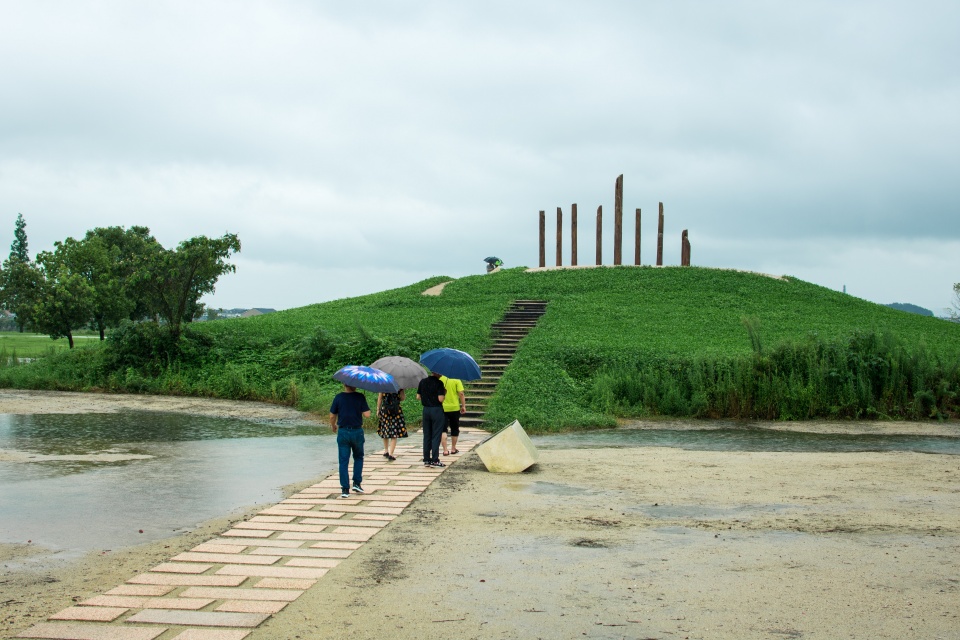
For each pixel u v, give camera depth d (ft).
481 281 177.06
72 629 20.01
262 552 27.61
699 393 79.51
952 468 48.03
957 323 148.66
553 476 44.50
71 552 27.78
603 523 32.42
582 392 82.58
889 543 29.01
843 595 22.82
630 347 98.22
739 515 34.04
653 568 25.66
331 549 28.07
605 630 20.01
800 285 173.27
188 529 31.42
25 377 100.12
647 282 167.94
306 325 123.03
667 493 39.29
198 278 107.45
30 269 151.94
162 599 22.38
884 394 79.56
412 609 21.61
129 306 169.48
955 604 22.03
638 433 68.59
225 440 59.16
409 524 32.22
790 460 51.44
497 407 73.56
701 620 20.75
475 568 25.68
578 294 157.48
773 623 20.52
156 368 99.76
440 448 56.13
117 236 252.83
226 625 20.27
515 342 107.65
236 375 92.38
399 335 106.73
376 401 74.54
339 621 20.66
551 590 23.32
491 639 19.38
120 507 35.35
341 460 37.93
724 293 159.63
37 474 43.57
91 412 75.97
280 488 40.47
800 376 80.38
